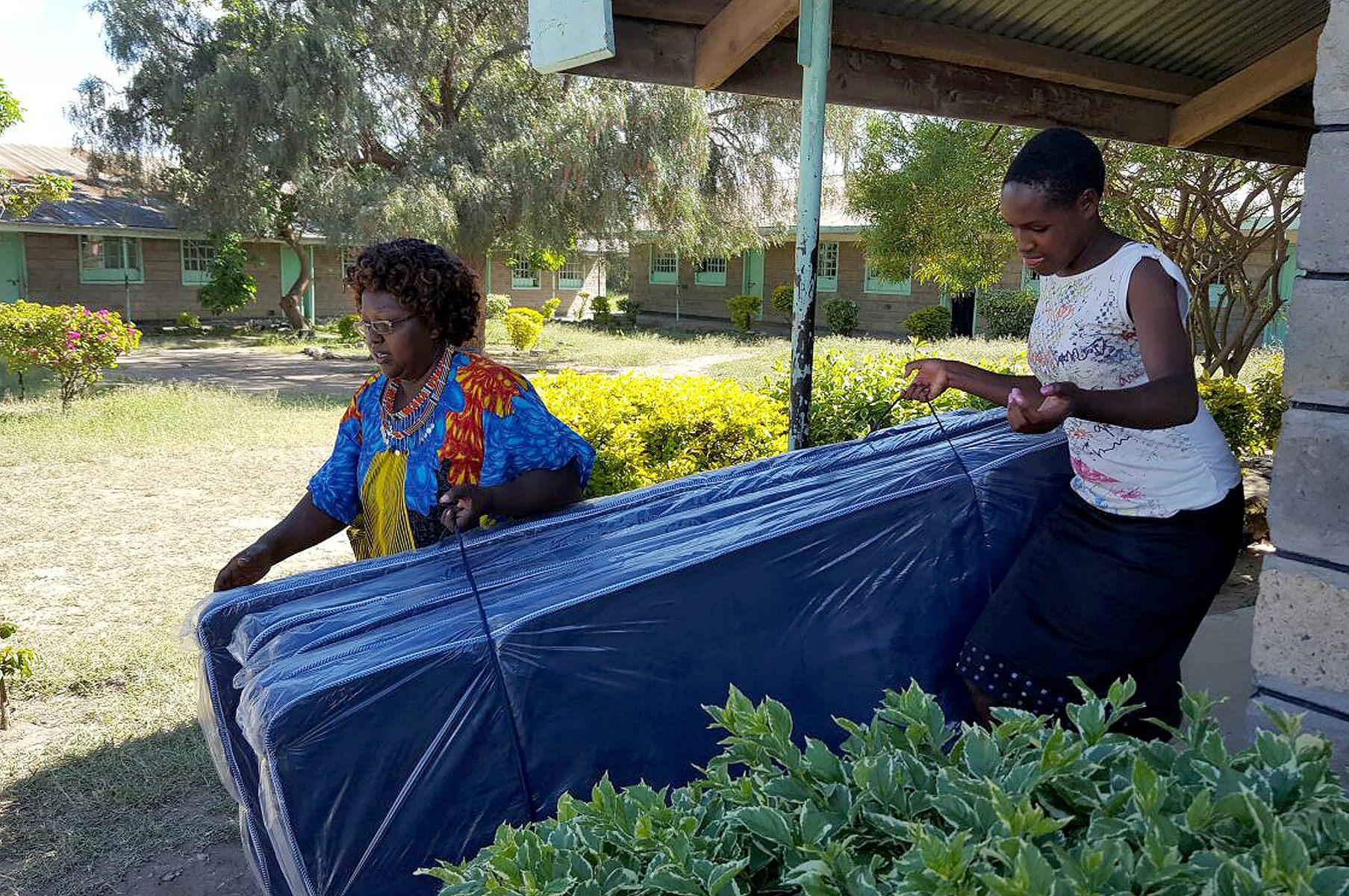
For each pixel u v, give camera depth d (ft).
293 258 101.60
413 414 8.06
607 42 10.68
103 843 11.75
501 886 4.55
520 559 7.39
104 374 60.85
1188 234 29.91
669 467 16.34
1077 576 7.84
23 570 22.54
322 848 5.90
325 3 62.34
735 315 99.66
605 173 59.57
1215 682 13.01
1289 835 3.93
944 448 9.23
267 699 5.83
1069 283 7.82
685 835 4.51
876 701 7.82
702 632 6.98
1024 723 5.17
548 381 18.54
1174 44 15.48
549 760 6.38
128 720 14.82
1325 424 7.38
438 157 61.62
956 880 3.90
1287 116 18.15
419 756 6.04
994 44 14.76
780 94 14.29
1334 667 7.52
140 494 29.71
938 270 32.22
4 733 14.64
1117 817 4.61
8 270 87.61
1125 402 6.64
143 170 77.30
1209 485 7.64
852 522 7.70
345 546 25.00
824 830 4.43
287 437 38.29
